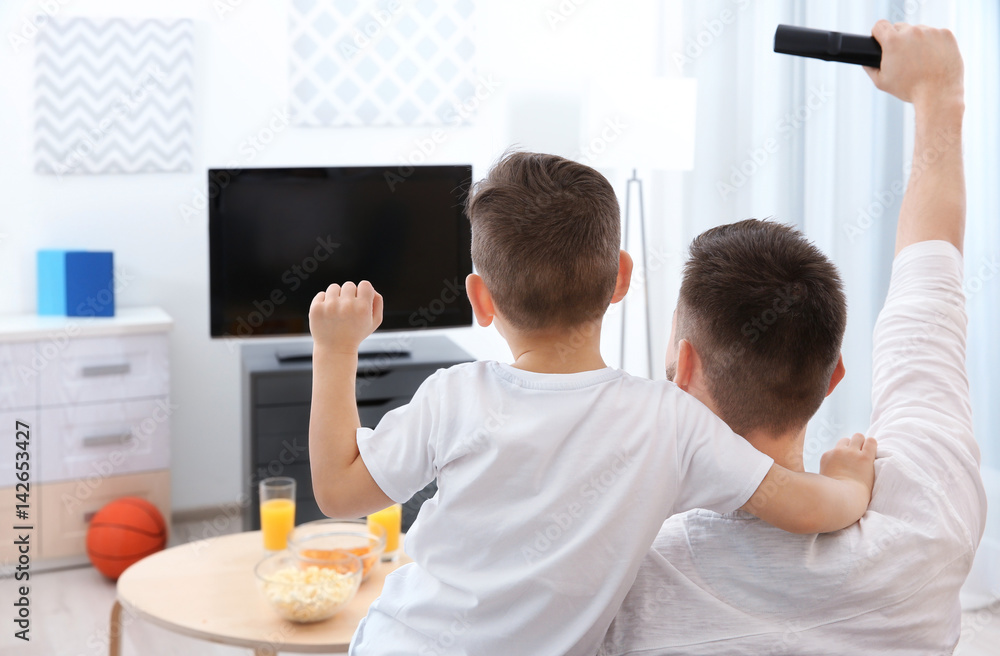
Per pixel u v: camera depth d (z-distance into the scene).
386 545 1.88
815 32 0.84
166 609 1.64
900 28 0.82
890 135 2.48
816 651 0.67
